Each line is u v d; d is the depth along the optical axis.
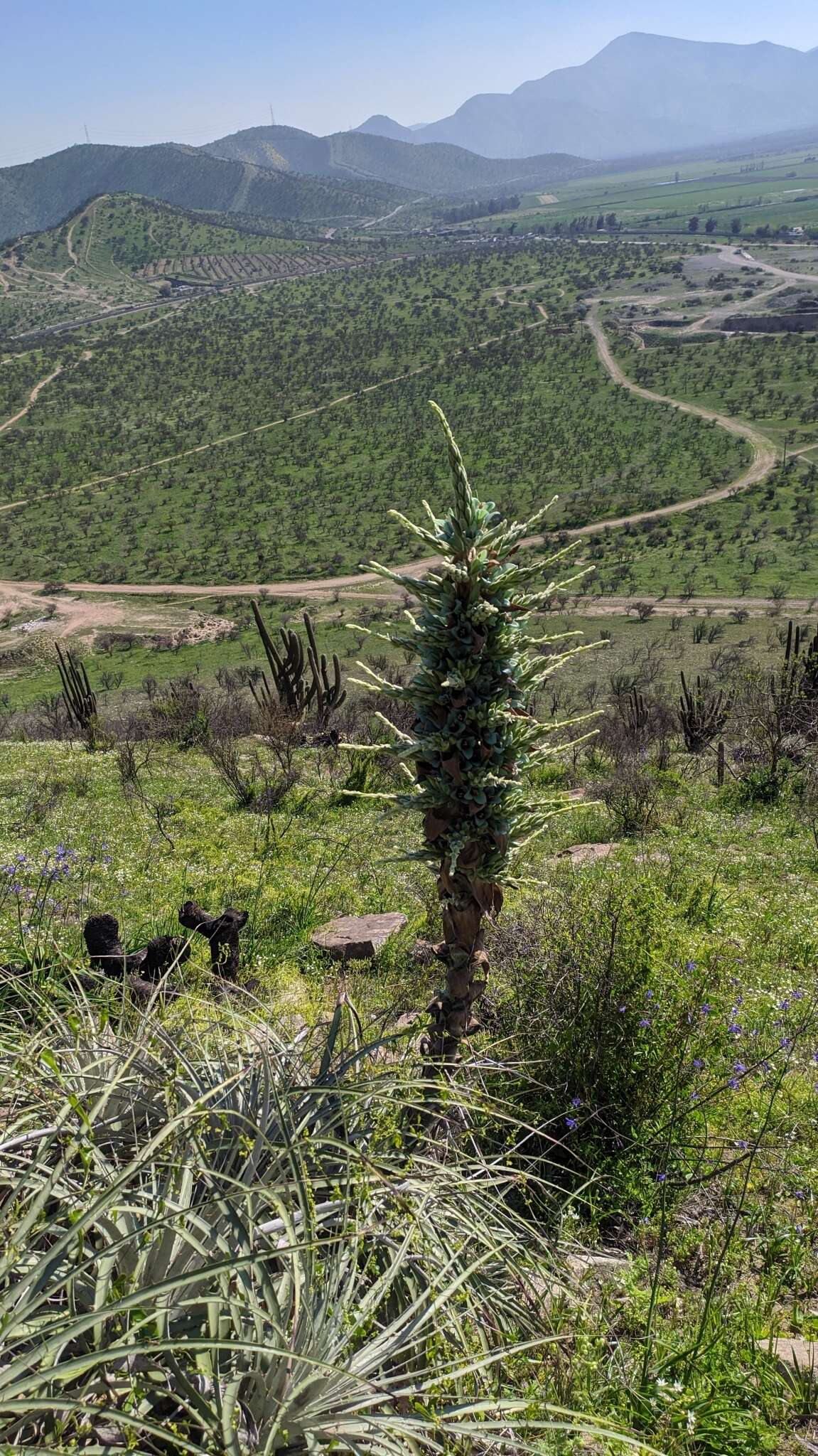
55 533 182.75
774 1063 5.71
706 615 104.25
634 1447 2.91
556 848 12.34
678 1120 4.82
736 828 13.54
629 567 130.50
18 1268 2.54
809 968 7.81
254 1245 2.79
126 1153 3.20
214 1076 3.60
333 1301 2.71
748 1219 4.30
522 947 6.09
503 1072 4.95
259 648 102.50
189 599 136.50
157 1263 2.75
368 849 12.12
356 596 130.50
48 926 7.55
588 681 67.06
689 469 182.25
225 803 15.29
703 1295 3.83
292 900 9.53
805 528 143.12
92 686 89.81
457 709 3.62
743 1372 3.38
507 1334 3.19
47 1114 3.20
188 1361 2.54
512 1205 4.23
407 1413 2.63
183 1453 2.31
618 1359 3.38
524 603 3.57
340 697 23.22
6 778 17.80
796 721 17.80
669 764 18.53
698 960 6.78
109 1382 2.29
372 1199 3.10
